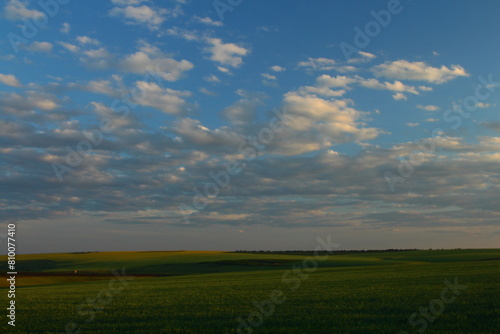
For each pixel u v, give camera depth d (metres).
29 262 107.31
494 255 102.38
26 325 16.53
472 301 19.45
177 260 99.38
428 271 46.47
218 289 33.41
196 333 13.79
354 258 105.94
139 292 33.03
